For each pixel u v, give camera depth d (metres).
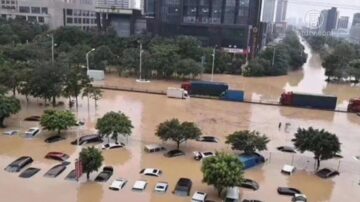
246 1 146.88
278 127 65.31
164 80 104.19
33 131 53.62
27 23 155.38
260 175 44.69
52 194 37.22
